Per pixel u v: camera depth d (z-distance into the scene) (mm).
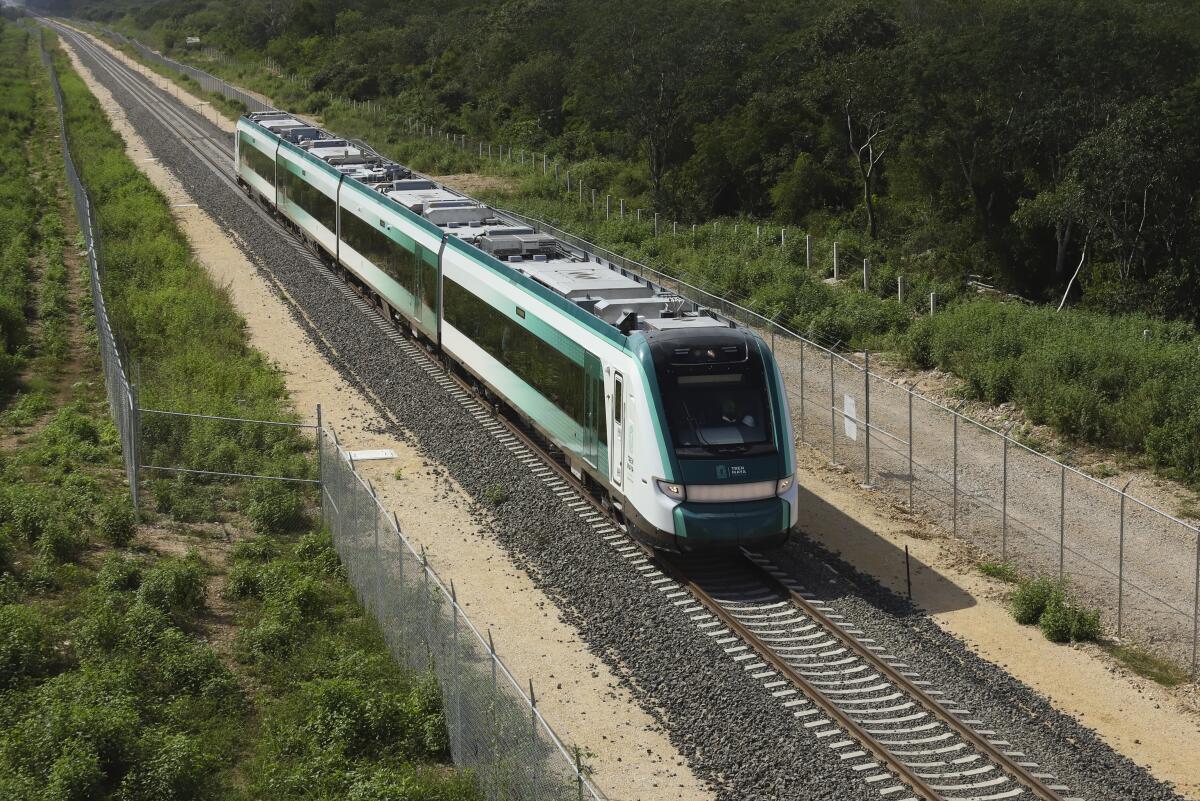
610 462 22859
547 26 97688
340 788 15109
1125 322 38344
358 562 21078
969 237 57250
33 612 18625
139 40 181250
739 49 74062
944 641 19625
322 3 135750
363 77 107625
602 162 77250
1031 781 15289
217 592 21203
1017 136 54781
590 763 16094
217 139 83562
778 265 46969
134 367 33312
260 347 37812
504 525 24391
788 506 21406
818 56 71000
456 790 14953
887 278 47188
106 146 79125
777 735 16438
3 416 30219
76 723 15344
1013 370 32438
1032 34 55188
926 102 57219
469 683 15594
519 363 28031
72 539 21969
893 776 15531
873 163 61719
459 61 104625
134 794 14758
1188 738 16969
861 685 17938
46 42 175875
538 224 51719
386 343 37750
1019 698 17875
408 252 36656
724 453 21094
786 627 19812
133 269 46312
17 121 89688
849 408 27156
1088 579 22203
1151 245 47281
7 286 42656
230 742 16422
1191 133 46844
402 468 27688
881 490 26719
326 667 18109
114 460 27203
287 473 26562
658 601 20609
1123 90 52250
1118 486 26797
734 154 68625
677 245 54375
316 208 48250
